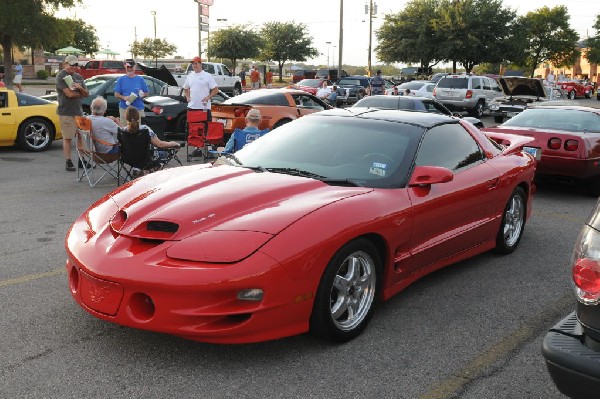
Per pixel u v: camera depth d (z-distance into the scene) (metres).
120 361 3.46
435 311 4.36
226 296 3.19
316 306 3.51
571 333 2.55
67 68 9.66
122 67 34.34
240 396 3.12
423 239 4.35
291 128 4.95
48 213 6.96
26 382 3.20
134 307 3.28
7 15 31.08
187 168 4.62
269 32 66.56
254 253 3.23
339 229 3.53
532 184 6.04
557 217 7.61
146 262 3.26
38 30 32.09
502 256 5.78
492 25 44.91
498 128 9.22
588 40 65.12
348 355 3.62
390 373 3.42
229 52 57.47
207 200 3.67
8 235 6.01
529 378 3.41
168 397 3.10
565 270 5.40
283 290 3.29
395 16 48.12
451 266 5.43
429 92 27.05
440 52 45.16
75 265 3.55
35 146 12.18
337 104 27.86
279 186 3.90
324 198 3.78
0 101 11.64
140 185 4.23
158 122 13.18
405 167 4.34
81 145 8.76
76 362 3.43
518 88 18.06
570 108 9.30
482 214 5.11
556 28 63.19
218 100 17.39
